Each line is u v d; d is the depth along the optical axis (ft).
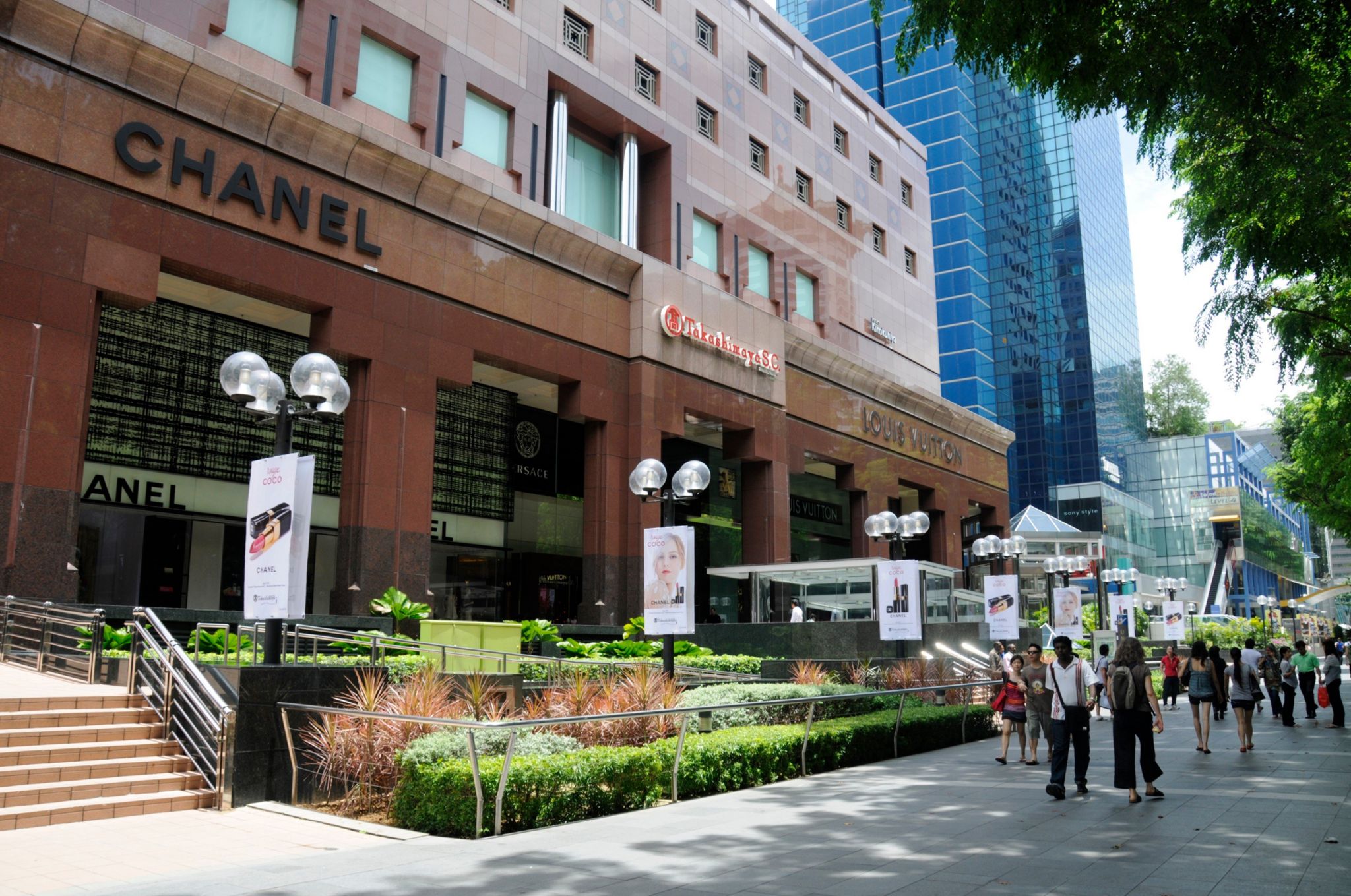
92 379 61.26
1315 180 38.09
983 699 71.61
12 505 55.57
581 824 31.91
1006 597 77.30
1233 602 298.56
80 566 70.95
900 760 50.11
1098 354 274.36
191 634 55.93
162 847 28.45
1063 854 26.27
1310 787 38.55
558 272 90.84
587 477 93.61
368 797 35.01
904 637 66.44
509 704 45.01
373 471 73.72
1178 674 87.61
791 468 118.52
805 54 142.61
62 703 38.37
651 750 36.06
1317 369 66.13
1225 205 43.57
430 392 78.43
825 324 133.49
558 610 105.70
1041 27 32.42
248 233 68.03
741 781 40.42
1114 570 141.28
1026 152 284.82
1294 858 25.48
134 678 41.34
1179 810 33.09
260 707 35.88
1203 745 51.39
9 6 57.47
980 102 277.85
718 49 121.70
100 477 70.33
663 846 27.96
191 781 35.94
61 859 26.71
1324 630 292.81
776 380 114.83
